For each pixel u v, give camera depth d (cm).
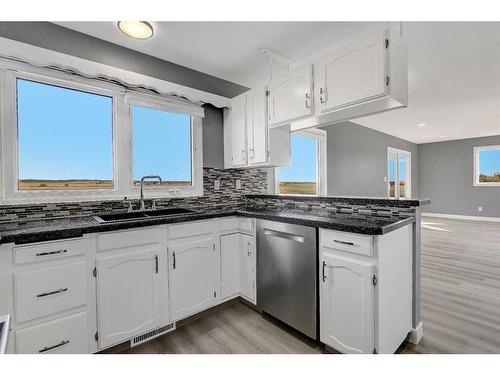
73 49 194
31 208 181
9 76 174
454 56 243
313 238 170
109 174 221
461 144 727
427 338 179
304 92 203
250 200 304
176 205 257
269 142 241
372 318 140
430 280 278
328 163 426
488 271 304
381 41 157
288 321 189
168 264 192
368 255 141
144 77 226
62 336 148
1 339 59
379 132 593
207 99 266
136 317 176
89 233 157
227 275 230
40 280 141
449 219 711
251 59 244
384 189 610
